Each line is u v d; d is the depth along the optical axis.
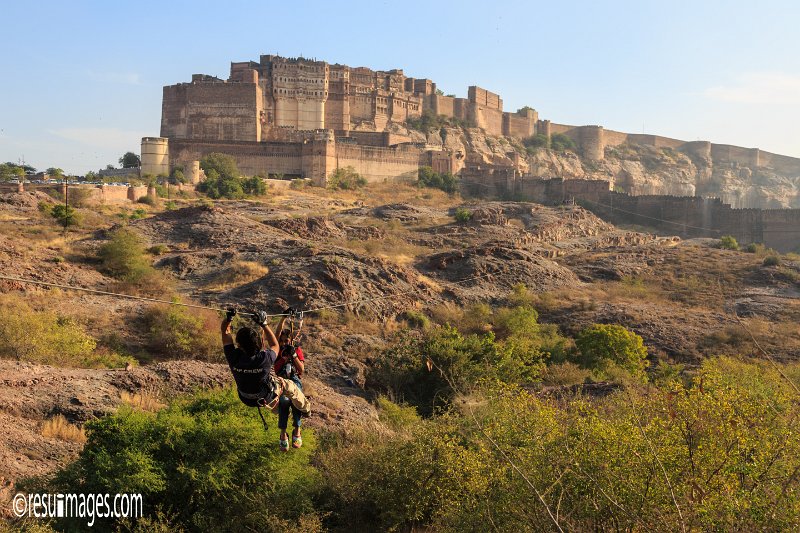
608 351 42.03
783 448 12.09
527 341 43.84
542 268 69.50
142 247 61.88
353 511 18.62
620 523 12.13
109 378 26.67
